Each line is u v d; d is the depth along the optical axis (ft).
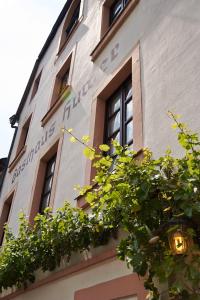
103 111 22.12
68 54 33.78
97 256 14.66
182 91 14.64
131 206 10.69
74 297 15.46
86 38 30.35
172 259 9.64
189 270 9.23
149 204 10.59
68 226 15.97
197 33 15.37
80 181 20.26
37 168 28.94
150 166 10.91
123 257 11.02
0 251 22.36
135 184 10.60
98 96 22.58
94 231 14.67
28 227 20.36
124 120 19.76
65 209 16.72
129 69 20.54
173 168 10.76
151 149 14.93
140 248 10.37
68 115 26.71
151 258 10.24
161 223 10.50
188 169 9.95
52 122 29.96
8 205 37.09
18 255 19.39
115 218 12.87
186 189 9.62
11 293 22.07
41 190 27.76
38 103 38.60
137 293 12.03
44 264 18.06
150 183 10.42
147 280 10.53
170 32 17.44
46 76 39.86
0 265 20.29
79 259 16.11
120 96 21.09
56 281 17.53
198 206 9.30
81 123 23.62
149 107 16.43
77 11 39.55
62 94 29.14
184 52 15.66
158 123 15.28
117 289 13.01
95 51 25.59
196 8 16.11
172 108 14.78
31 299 19.35
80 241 15.31
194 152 10.18
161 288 10.70
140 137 16.02
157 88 16.44
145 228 10.52
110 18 28.55
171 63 16.22
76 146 22.95
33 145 33.30
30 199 27.68
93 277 14.71
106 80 22.35
